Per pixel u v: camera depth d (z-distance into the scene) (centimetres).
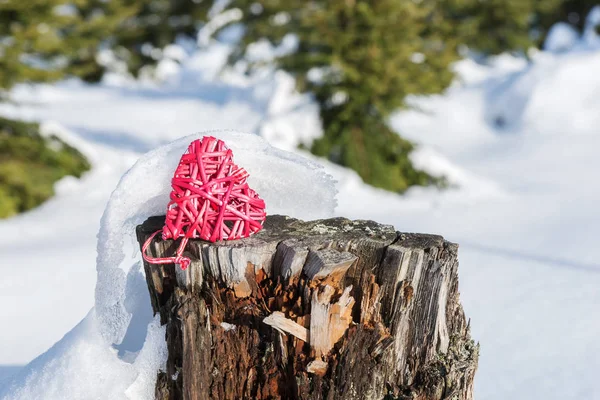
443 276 156
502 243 492
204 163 155
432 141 1128
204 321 151
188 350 149
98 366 159
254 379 158
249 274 155
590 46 1392
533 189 759
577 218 570
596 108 1094
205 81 1752
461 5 1134
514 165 929
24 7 625
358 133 757
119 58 1791
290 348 155
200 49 1914
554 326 312
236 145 166
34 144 751
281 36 735
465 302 352
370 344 156
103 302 152
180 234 157
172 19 1733
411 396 159
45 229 637
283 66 745
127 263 376
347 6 661
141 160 154
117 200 150
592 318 318
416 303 159
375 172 739
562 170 858
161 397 156
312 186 178
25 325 360
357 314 158
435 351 163
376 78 684
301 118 779
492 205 670
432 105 1236
